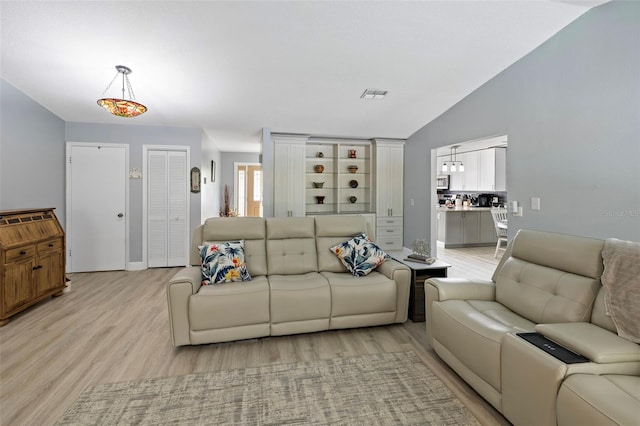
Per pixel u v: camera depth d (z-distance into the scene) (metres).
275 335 2.61
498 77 3.60
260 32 2.63
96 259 4.73
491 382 1.73
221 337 2.47
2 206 3.42
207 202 5.61
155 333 2.72
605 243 1.83
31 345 2.49
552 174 3.01
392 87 3.68
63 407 1.78
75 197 4.63
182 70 3.18
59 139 4.44
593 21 2.61
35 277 3.21
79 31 2.57
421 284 3.03
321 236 3.34
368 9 2.41
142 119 4.56
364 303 2.73
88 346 2.49
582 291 1.82
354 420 1.69
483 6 2.44
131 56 2.94
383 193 5.75
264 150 4.97
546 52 3.03
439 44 2.89
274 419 1.70
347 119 4.66
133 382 2.02
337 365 2.23
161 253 4.96
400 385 2.00
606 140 2.55
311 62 3.10
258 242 3.17
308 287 2.66
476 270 4.90
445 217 6.86
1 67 3.12
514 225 3.44
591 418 1.16
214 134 5.47
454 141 4.36
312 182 5.89
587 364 1.36
